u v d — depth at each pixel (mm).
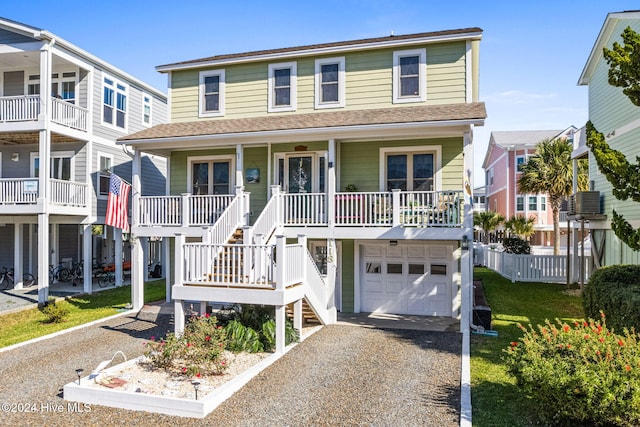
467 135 11469
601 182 16797
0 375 8234
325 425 6023
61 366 8773
